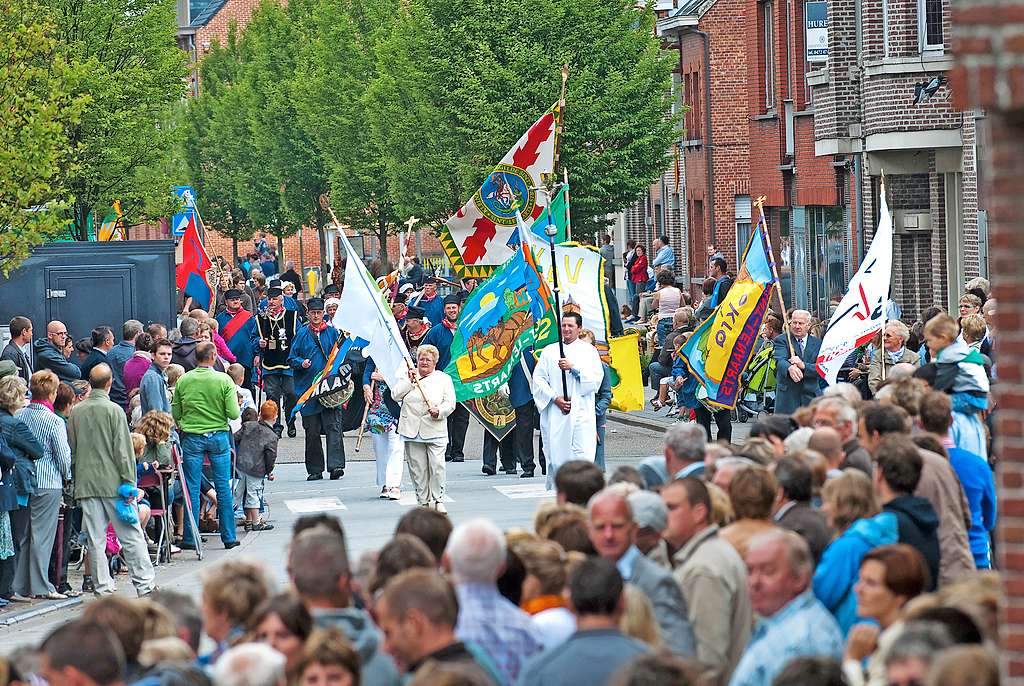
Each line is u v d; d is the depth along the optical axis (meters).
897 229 51.97
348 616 13.11
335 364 43.22
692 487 15.29
